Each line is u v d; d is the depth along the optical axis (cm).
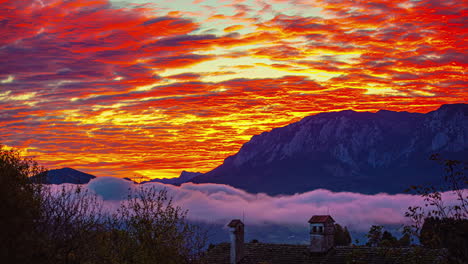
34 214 1981
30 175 2209
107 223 2292
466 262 1825
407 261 2142
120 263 2291
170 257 2398
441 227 1877
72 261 2102
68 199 2188
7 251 1612
